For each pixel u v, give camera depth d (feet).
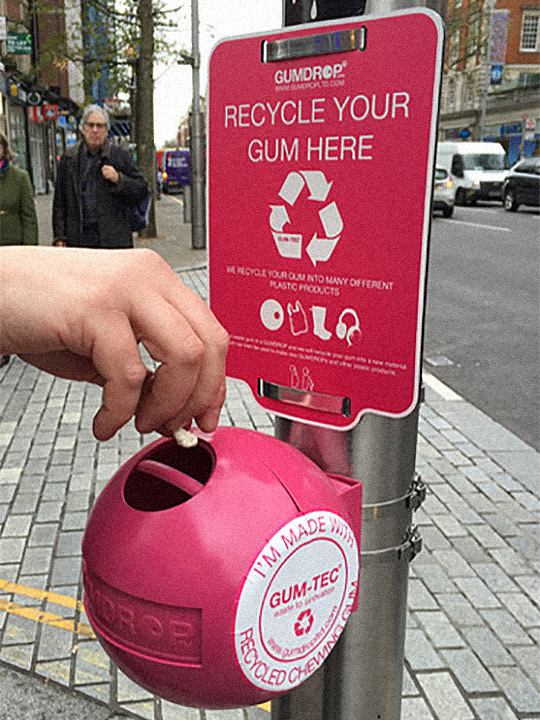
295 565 2.71
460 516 12.38
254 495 2.68
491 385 20.04
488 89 93.81
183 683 2.65
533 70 91.66
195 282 33.12
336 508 2.87
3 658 8.78
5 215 20.03
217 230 3.52
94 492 13.30
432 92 2.77
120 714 7.91
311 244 3.21
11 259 2.11
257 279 3.43
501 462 14.66
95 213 20.63
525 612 9.80
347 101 2.98
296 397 3.43
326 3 3.19
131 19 50.65
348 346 3.21
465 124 96.37
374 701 3.83
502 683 8.41
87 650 8.98
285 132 3.18
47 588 10.32
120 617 2.67
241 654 2.60
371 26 2.86
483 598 10.09
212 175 3.48
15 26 54.49
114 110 104.22
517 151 94.32
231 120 3.35
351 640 3.68
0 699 8.09
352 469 3.41
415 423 3.53
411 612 9.73
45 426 16.72
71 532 11.88
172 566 2.56
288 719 3.89
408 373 3.07
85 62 54.03
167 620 2.57
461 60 93.66
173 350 2.15
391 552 3.58
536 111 91.50
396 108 2.86
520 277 36.94
